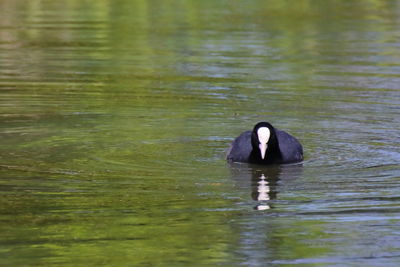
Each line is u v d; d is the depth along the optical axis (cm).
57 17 2944
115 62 2220
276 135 1368
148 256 964
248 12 3103
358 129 1577
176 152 1418
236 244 1009
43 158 1362
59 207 1122
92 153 1397
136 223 1069
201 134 1538
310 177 1291
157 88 1917
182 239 1020
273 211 1128
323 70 2128
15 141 1462
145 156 1388
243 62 2225
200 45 2461
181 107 1738
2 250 978
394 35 2631
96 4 3256
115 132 1534
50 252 973
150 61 2238
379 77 2048
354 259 967
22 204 1134
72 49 2388
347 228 1062
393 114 1689
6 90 1875
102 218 1088
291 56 2314
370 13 3102
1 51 2350
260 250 985
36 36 2577
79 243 1001
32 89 1891
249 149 1373
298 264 956
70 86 1927
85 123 1598
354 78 2038
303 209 1138
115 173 1288
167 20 2909
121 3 3294
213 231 1049
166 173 1298
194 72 2098
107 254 974
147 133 1534
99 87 1922
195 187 1230
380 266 946
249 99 1816
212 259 966
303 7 3241
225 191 1216
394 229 1061
